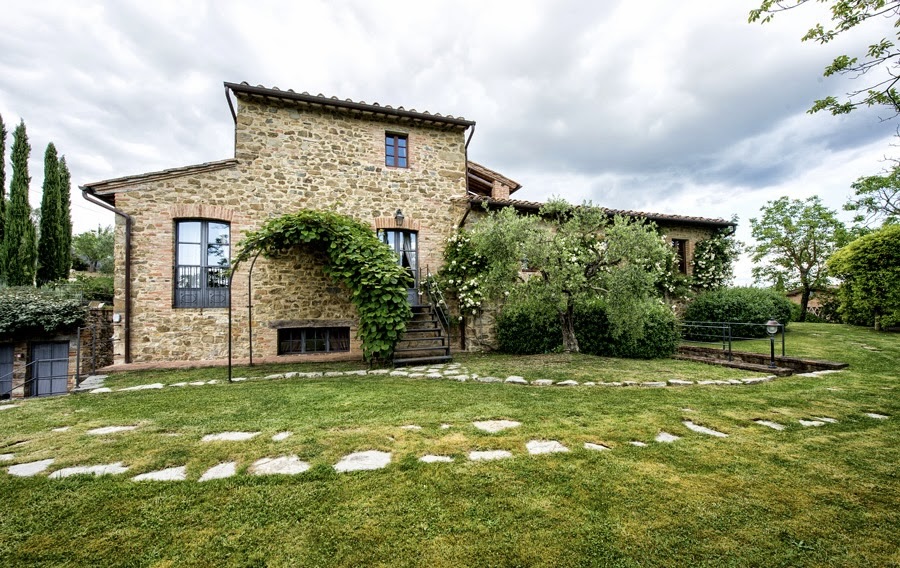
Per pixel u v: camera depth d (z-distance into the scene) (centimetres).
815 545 180
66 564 168
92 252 2347
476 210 961
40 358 924
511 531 189
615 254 684
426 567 164
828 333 1027
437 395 474
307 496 224
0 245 1423
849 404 423
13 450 300
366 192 898
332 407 422
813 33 362
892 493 229
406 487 234
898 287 939
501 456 281
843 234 1548
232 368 715
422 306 888
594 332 834
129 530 192
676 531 190
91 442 317
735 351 771
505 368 660
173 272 762
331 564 167
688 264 1192
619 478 245
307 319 834
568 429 340
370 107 866
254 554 173
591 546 178
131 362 729
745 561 169
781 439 318
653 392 484
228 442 314
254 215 813
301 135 854
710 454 285
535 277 740
